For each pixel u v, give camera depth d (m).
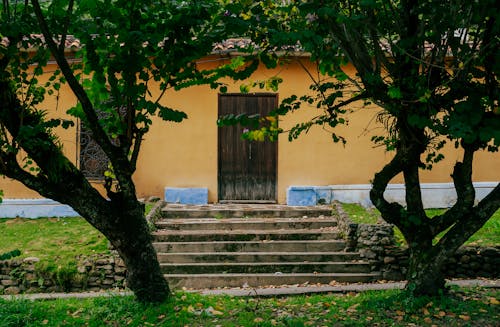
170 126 12.39
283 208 11.62
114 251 9.63
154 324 6.41
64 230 10.74
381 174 6.92
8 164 6.26
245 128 12.57
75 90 5.80
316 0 4.98
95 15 5.40
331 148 12.48
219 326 6.33
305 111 12.34
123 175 6.54
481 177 12.41
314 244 10.09
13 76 6.30
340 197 12.26
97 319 6.72
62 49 5.66
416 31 5.84
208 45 5.40
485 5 5.25
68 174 6.48
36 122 6.36
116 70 5.59
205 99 12.41
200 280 9.29
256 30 5.50
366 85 6.08
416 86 5.68
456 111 5.24
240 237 10.34
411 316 6.41
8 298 8.06
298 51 11.42
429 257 6.82
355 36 5.92
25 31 5.39
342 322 6.40
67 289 9.16
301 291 8.42
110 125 6.57
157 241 10.28
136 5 5.30
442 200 12.13
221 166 12.60
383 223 10.38
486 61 5.75
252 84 6.75
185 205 12.02
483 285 8.17
